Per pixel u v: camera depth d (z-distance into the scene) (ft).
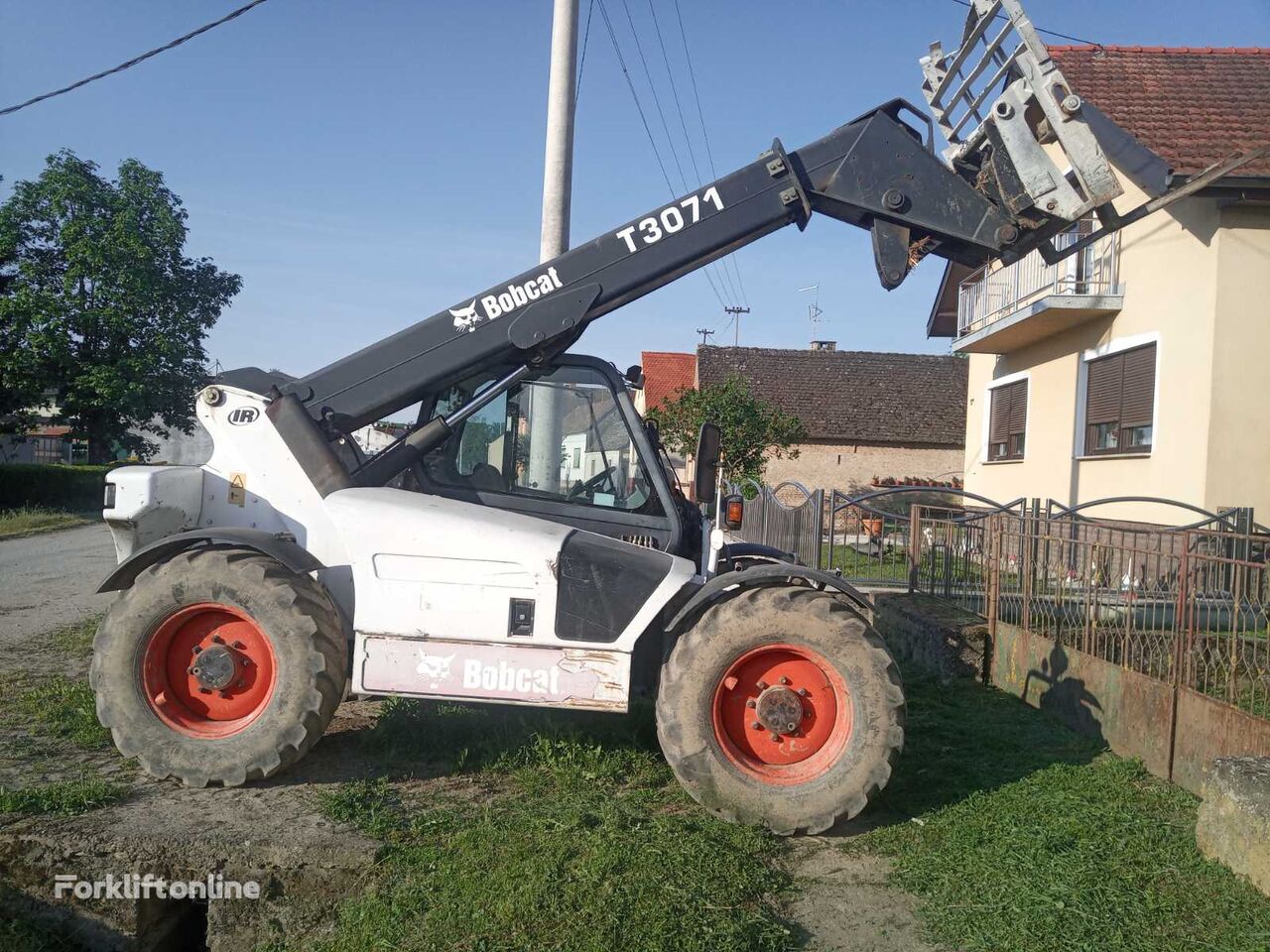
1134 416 41.04
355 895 11.65
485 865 11.60
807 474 92.68
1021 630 21.40
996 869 12.10
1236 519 31.71
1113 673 17.30
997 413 56.70
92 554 50.29
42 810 12.75
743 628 13.42
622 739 16.17
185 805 13.19
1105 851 12.62
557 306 15.71
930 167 15.78
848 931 10.86
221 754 13.76
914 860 12.46
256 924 11.85
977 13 15.66
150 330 102.17
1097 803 14.33
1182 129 38.63
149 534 14.76
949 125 17.06
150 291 100.53
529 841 12.09
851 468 92.89
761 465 61.98
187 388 106.93
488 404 16.24
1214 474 35.53
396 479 16.38
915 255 16.99
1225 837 12.21
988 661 22.91
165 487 14.76
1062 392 47.01
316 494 15.15
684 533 17.01
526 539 13.92
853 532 52.60
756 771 13.53
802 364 102.06
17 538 60.13
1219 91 42.11
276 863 11.82
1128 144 36.60
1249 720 13.58
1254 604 14.88
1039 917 10.93
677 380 128.47
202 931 13.20
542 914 10.61
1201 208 36.35
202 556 14.03
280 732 13.76
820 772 13.38
